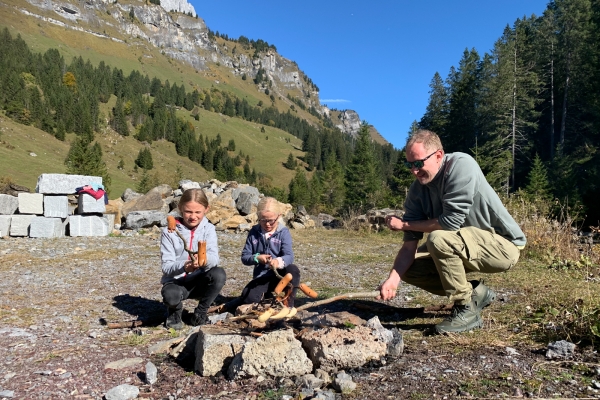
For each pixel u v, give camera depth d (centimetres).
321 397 235
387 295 345
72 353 337
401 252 366
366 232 1439
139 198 1350
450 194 333
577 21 3850
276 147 17638
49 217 1071
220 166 12319
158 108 15288
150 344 358
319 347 282
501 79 3747
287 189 13488
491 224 348
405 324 386
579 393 232
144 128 12938
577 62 3847
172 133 13625
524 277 564
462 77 4875
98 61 19725
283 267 402
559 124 4066
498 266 341
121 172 9750
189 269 368
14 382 283
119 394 253
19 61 12925
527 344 317
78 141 5428
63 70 14812
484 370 266
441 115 5181
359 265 777
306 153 16450
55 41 18925
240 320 348
